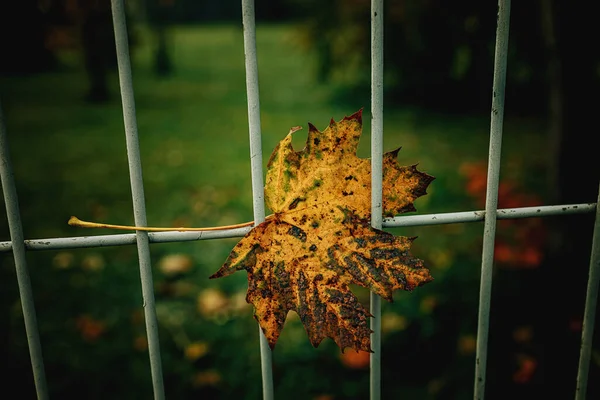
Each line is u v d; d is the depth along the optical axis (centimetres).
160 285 333
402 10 817
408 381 241
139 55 2064
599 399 195
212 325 289
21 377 249
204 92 1200
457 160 605
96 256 374
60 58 1762
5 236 419
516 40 551
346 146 99
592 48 234
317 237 99
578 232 241
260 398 236
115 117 912
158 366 110
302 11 1113
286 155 99
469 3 621
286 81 1332
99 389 244
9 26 1311
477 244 384
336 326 97
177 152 686
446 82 883
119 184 551
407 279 97
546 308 237
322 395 238
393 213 103
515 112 827
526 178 515
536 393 216
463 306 278
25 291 101
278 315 99
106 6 1027
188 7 4525
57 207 485
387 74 930
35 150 694
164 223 446
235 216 462
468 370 238
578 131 243
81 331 286
